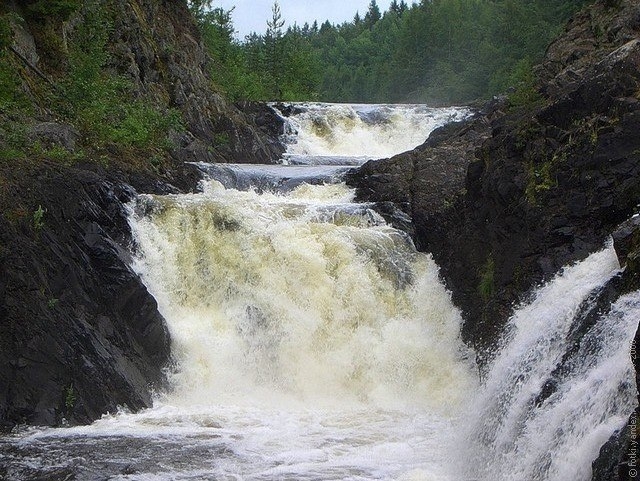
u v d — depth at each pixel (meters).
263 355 18.58
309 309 19.25
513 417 12.71
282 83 61.56
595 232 16.50
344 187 24.48
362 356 18.88
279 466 12.85
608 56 17.84
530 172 17.88
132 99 26.72
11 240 16.12
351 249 20.19
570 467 10.39
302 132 35.62
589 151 16.72
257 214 20.41
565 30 22.84
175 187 22.83
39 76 23.38
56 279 16.62
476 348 18.19
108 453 13.43
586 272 15.11
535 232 17.22
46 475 12.32
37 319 15.84
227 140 30.50
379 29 163.88
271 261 19.66
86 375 15.99
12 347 15.41
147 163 23.09
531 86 21.33
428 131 35.75
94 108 23.45
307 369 18.55
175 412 16.38
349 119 36.22
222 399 17.50
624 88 16.92
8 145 19.03
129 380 16.58
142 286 17.62
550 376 12.58
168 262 19.27
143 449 13.66
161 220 19.78
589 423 10.64
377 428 15.46
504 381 13.95
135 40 28.62
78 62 24.67
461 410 16.67
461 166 22.91
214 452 13.55
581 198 16.69
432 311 19.92
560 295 15.00
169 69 30.23
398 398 18.19
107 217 18.55
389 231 21.33
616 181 16.30
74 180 18.27
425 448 14.14
